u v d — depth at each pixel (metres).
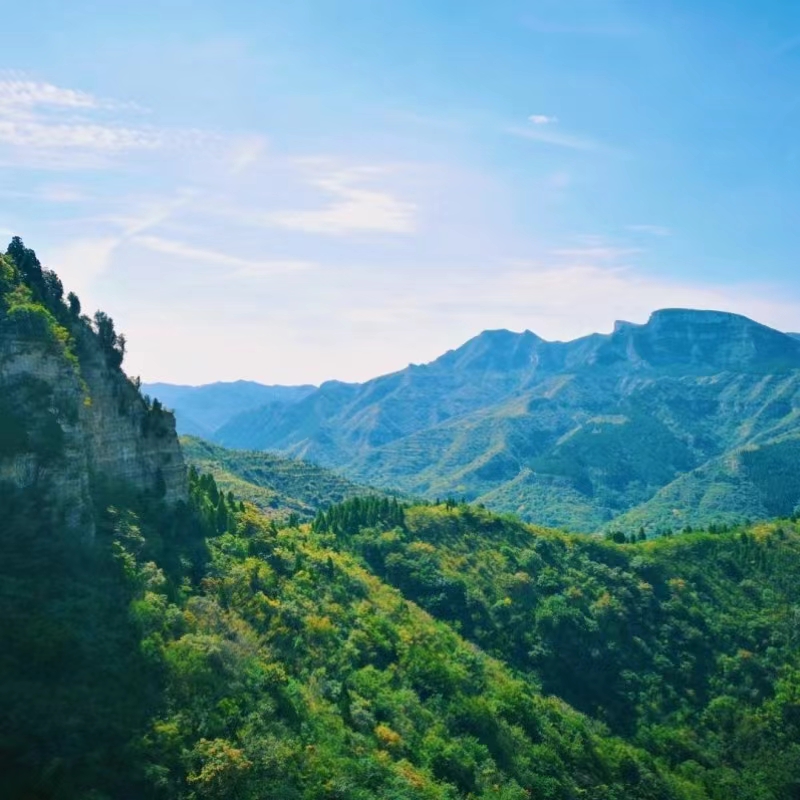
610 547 196.25
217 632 85.31
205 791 61.09
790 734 140.62
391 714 95.19
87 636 69.94
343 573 136.62
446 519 194.00
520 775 100.25
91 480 95.19
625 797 109.69
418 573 161.88
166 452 112.25
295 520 190.00
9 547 74.62
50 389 85.44
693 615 170.62
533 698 125.38
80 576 77.75
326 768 73.31
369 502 194.75
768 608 179.62
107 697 64.62
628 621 164.75
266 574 111.12
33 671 63.34
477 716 105.44
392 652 114.00
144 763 60.53
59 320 97.94
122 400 105.69
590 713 141.25
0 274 91.50
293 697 82.75
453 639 136.12
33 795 53.50
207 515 118.44
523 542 193.38
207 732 67.62
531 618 158.75
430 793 80.25
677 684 152.12
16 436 79.38
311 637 101.12
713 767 133.38
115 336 109.44
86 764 57.50
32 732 57.94
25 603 69.69
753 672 155.25
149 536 96.38
